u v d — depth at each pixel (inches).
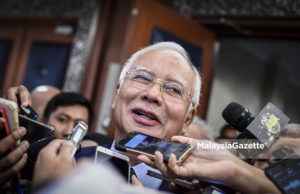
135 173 42.8
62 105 79.8
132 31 110.7
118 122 48.7
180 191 38.4
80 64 144.7
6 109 35.0
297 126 37.5
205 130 77.4
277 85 140.2
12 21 173.3
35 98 92.3
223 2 126.0
